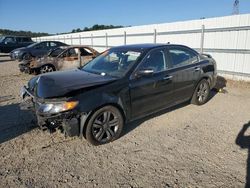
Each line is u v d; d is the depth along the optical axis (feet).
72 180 9.97
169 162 11.19
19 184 9.73
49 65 33.86
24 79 32.42
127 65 14.37
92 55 36.42
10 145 12.94
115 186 9.55
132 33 48.03
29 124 15.74
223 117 16.98
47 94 11.68
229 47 30.04
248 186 9.43
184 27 35.40
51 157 11.74
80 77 13.84
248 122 16.01
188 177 10.04
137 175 10.24
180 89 16.81
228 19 29.63
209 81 19.56
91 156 11.81
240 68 29.43
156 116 17.11
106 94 12.46
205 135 14.06
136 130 14.78
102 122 12.69
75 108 11.43
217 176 10.09
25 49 50.06
